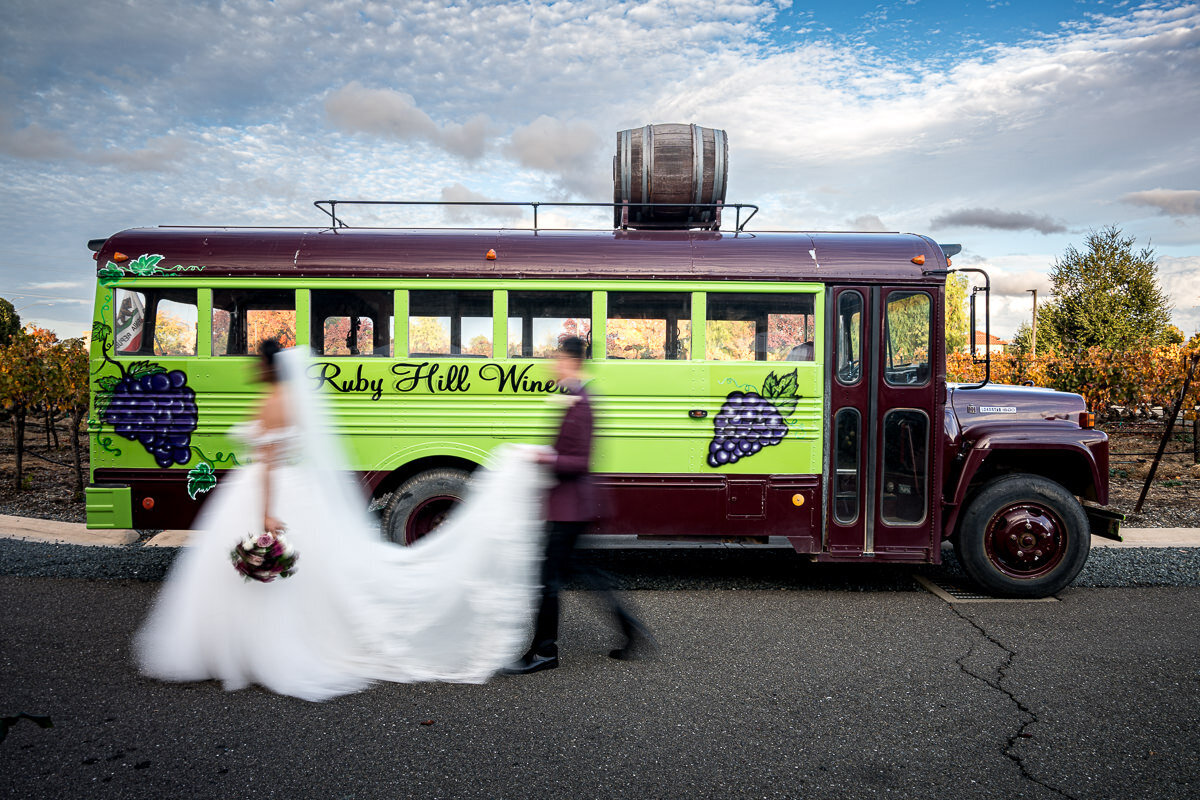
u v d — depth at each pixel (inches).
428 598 150.6
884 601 206.8
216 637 142.9
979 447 211.3
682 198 244.7
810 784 112.8
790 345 212.8
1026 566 209.6
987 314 224.4
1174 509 335.3
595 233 218.5
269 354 150.3
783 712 137.1
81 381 325.7
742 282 211.0
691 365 210.8
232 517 145.7
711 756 120.9
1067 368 508.4
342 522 152.9
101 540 257.6
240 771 114.3
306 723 130.2
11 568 218.4
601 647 169.3
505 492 153.9
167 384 205.8
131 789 108.7
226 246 209.5
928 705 140.6
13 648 161.5
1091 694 145.7
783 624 186.1
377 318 210.2
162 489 205.9
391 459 210.2
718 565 245.1
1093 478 214.4
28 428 514.0
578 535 154.4
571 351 156.3
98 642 165.3
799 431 211.6
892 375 212.7
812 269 211.8
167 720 130.5
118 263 206.5
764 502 212.1
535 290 210.4
